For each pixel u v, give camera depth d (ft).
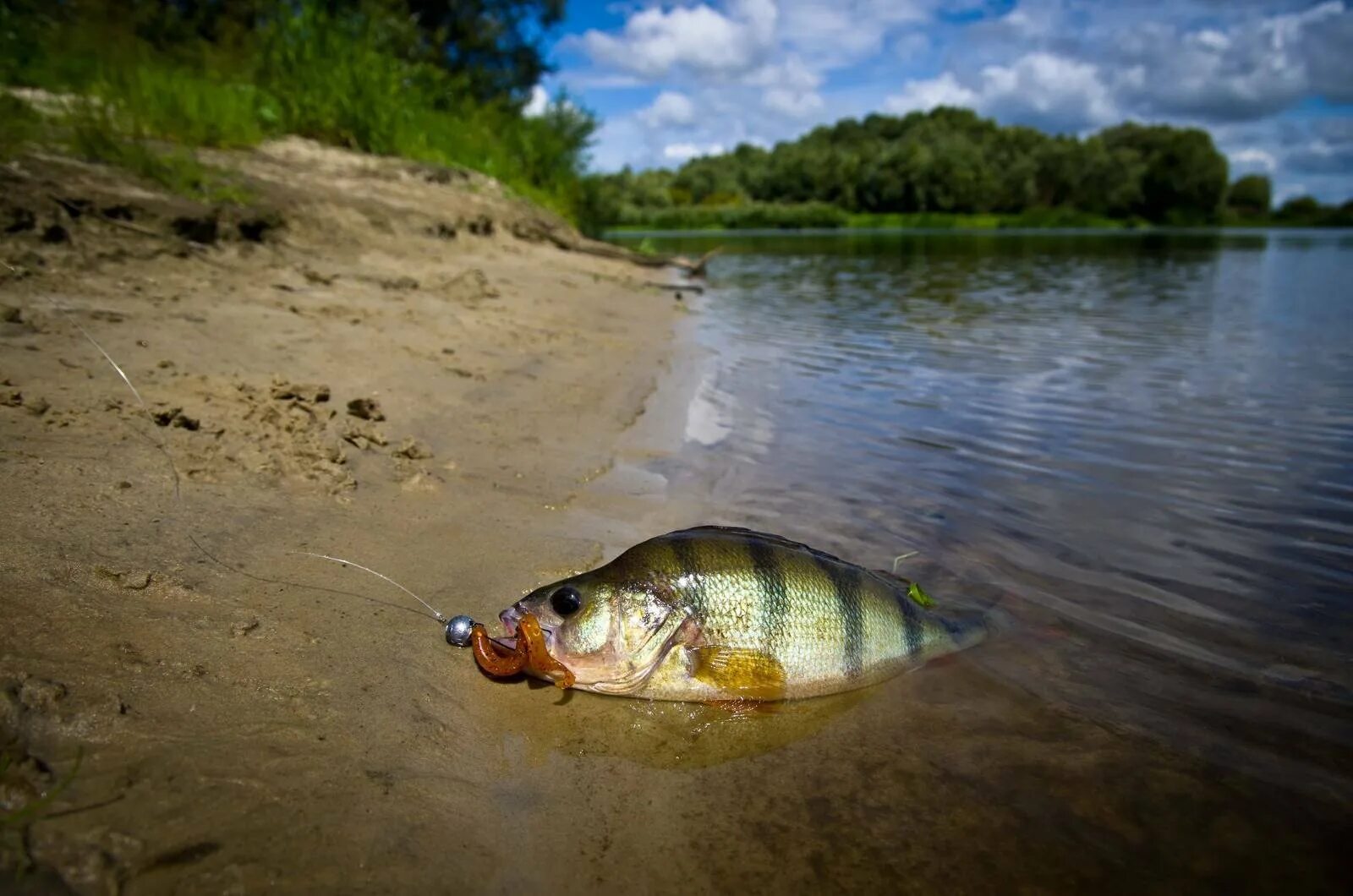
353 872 0.72
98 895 0.65
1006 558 1.52
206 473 1.37
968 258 9.62
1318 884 0.81
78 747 0.76
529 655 1.04
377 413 1.82
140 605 0.98
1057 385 2.89
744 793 0.92
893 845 0.85
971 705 1.10
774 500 1.77
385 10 8.15
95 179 2.65
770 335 3.90
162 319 2.05
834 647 1.14
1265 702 1.10
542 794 0.89
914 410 2.54
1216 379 2.95
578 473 1.84
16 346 1.66
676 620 1.09
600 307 3.92
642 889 0.77
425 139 5.67
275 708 0.89
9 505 1.10
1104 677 1.16
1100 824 0.89
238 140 4.09
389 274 3.22
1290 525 1.65
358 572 1.21
